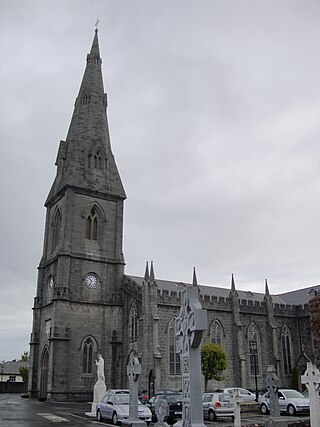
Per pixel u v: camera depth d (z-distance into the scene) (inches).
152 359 2236.7
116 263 2701.8
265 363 2731.3
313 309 1595.7
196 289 687.1
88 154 2851.9
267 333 2802.7
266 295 2888.8
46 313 2637.8
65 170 2832.2
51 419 1378.0
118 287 2652.6
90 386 2395.4
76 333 2442.2
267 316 2837.1
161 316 2372.0
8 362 5703.7
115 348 2516.0
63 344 2369.6
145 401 1796.3
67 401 2293.3
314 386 965.2
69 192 2679.6
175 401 1427.2
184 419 665.0
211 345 2329.0
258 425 1173.7
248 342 2711.6
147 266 2425.0
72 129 2984.7
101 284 2620.6
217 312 2620.6
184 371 678.5
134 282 2551.7
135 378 1058.7
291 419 1283.2
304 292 3329.2
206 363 2265.0
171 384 2285.9
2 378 5152.6
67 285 2490.2
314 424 951.6
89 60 3203.7
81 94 3075.8
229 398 1455.5
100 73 3193.9
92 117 2977.4
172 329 2389.3
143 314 2336.4
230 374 2554.1
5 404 2082.9
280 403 1485.0
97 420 1362.0
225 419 1461.6
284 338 2893.7
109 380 2459.4
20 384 4025.6
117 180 2906.0
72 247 2593.5
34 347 2647.6
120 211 2839.6
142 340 2306.8
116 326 2561.5
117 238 2768.2
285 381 2792.8
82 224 2674.7
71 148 2856.8
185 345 679.7
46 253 2842.0
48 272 2736.2
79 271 2568.9
